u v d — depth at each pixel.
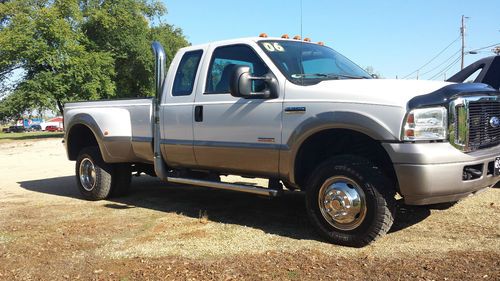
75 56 36.69
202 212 6.31
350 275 3.85
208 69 5.79
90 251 4.71
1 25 38.59
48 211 6.64
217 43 5.84
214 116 5.53
